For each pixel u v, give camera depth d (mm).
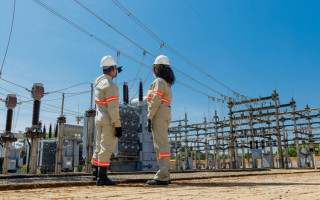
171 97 5898
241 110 31281
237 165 32375
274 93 29859
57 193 3391
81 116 40938
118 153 25375
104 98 5641
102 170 5309
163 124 5590
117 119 5477
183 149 46656
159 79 5688
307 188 3674
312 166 37906
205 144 43312
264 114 30469
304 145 41750
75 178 10266
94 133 22047
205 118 39938
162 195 2895
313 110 27859
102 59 5973
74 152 37312
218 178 8789
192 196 2730
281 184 4793
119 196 2895
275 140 34375
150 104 5660
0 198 2689
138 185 5203
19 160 44500
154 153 28891
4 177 10031
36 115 17188
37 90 17219
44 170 36156
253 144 31578
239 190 3467
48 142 37406
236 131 32969
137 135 27750
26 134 16688
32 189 4316
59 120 20062
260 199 2383
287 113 29219
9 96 18453
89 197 2830
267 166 37250
